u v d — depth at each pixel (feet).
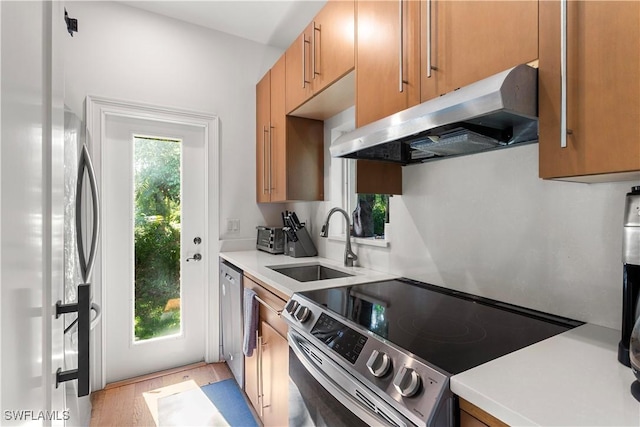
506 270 3.91
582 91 2.25
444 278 4.70
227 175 8.84
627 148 2.03
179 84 8.20
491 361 2.39
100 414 6.25
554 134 2.44
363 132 4.02
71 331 3.90
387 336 2.92
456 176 4.52
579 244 3.25
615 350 2.58
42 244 1.97
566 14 2.34
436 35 3.44
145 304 7.93
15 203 1.56
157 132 8.09
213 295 8.55
